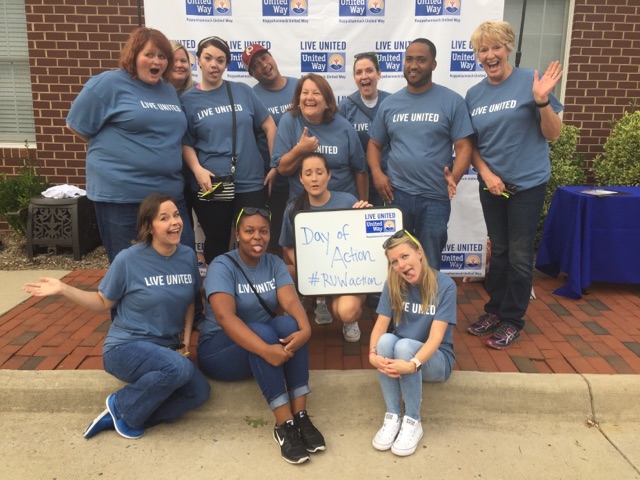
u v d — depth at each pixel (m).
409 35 4.68
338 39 4.71
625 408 3.10
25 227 5.62
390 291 2.97
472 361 3.42
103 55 5.66
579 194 4.51
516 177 3.44
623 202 4.44
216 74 3.70
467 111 3.56
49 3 5.56
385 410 3.13
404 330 3.01
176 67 3.96
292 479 2.60
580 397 3.11
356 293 3.51
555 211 4.84
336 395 3.14
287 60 4.75
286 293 3.03
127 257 2.92
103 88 3.17
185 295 3.05
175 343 3.08
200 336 3.17
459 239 5.02
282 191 4.31
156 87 3.37
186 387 2.93
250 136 3.82
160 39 3.21
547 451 2.82
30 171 5.74
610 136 5.68
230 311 2.86
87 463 2.71
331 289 3.50
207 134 3.72
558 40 5.88
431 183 3.61
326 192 3.55
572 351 3.56
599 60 5.75
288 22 4.68
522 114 3.36
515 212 3.52
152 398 2.81
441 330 2.87
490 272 3.84
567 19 5.73
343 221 3.47
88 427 2.93
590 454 2.79
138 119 3.21
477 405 3.13
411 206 3.66
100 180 3.29
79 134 3.26
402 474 2.63
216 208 3.89
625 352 3.55
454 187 3.48
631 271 4.57
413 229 3.73
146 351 2.82
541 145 3.45
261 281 3.04
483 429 3.02
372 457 2.77
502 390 3.12
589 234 4.45
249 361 2.85
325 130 3.72
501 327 3.68
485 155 3.54
